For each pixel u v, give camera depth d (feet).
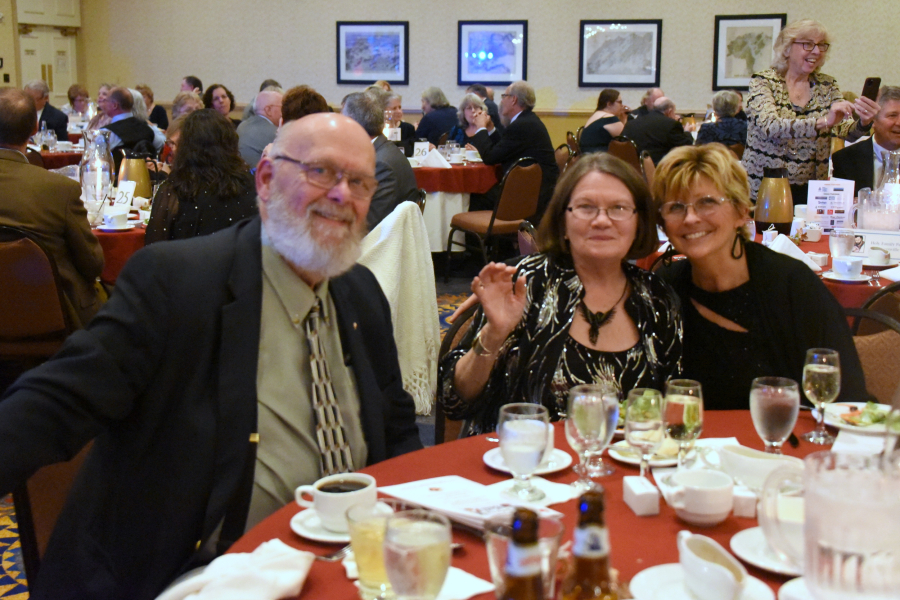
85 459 4.82
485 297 5.49
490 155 21.98
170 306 4.57
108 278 11.96
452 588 3.25
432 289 11.32
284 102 14.88
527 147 21.76
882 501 2.48
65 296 10.22
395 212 10.68
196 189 11.02
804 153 12.40
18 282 9.70
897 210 10.34
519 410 4.34
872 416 5.07
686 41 33.63
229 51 37.78
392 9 35.91
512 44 35.12
